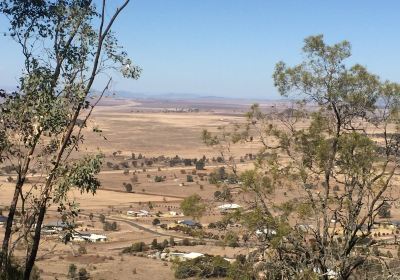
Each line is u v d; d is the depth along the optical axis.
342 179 20.27
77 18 14.63
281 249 18.62
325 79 21.69
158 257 78.88
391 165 20.14
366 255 18.83
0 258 13.59
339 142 19.61
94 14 14.84
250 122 22.00
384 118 21.30
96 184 13.84
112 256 77.88
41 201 13.45
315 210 19.27
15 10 14.51
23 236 13.53
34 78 13.97
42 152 14.24
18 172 13.84
